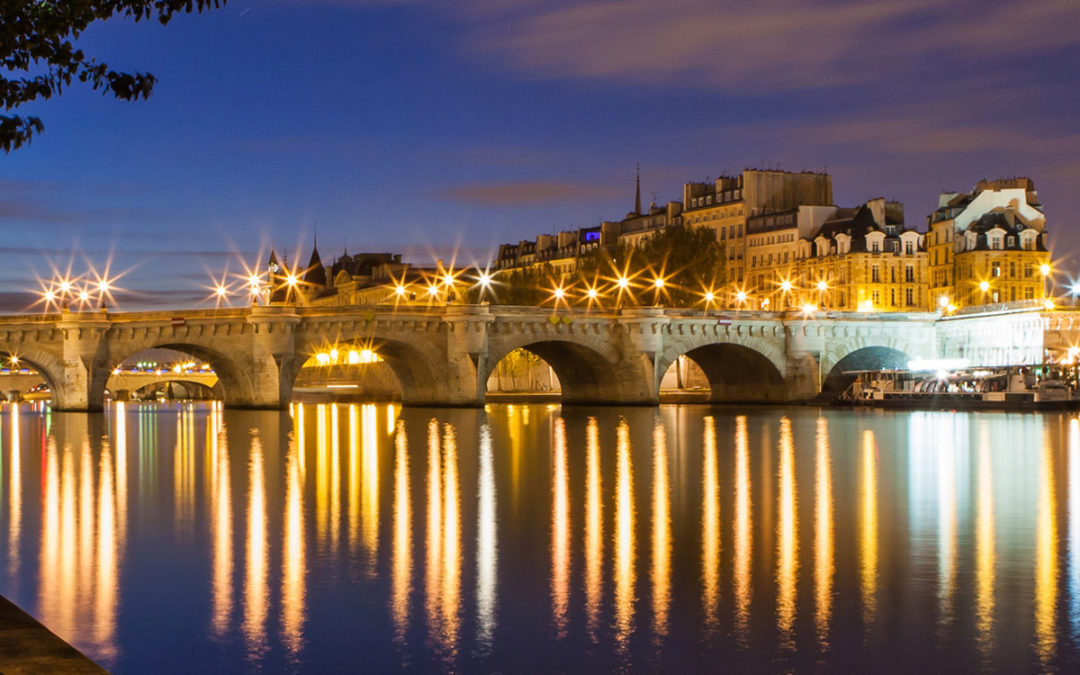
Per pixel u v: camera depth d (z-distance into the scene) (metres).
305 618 32.22
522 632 30.88
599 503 51.00
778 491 54.97
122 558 39.31
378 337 129.38
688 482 58.41
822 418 115.12
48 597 34.34
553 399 176.38
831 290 185.38
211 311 124.31
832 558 38.75
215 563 38.47
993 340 144.25
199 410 157.88
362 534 43.31
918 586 35.00
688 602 33.44
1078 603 33.22
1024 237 177.88
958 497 52.94
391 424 108.00
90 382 120.69
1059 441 83.38
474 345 131.50
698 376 197.88
